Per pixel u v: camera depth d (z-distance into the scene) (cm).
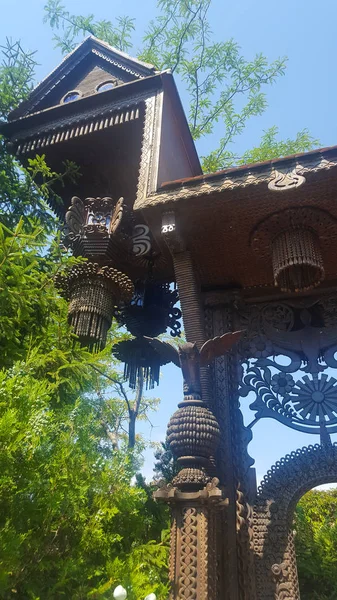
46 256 546
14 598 352
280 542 457
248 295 600
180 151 626
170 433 392
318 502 1292
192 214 475
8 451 319
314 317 578
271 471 499
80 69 666
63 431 491
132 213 560
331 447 497
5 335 432
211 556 352
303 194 441
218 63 1288
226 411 511
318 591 920
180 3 1230
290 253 451
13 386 356
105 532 490
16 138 629
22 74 650
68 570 375
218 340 437
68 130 610
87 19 1169
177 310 601
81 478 440
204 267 555
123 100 593
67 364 479
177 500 368
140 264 569
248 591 419
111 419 1484
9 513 332
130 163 634
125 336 908
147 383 560
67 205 681
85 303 495
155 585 454
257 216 471
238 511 455
